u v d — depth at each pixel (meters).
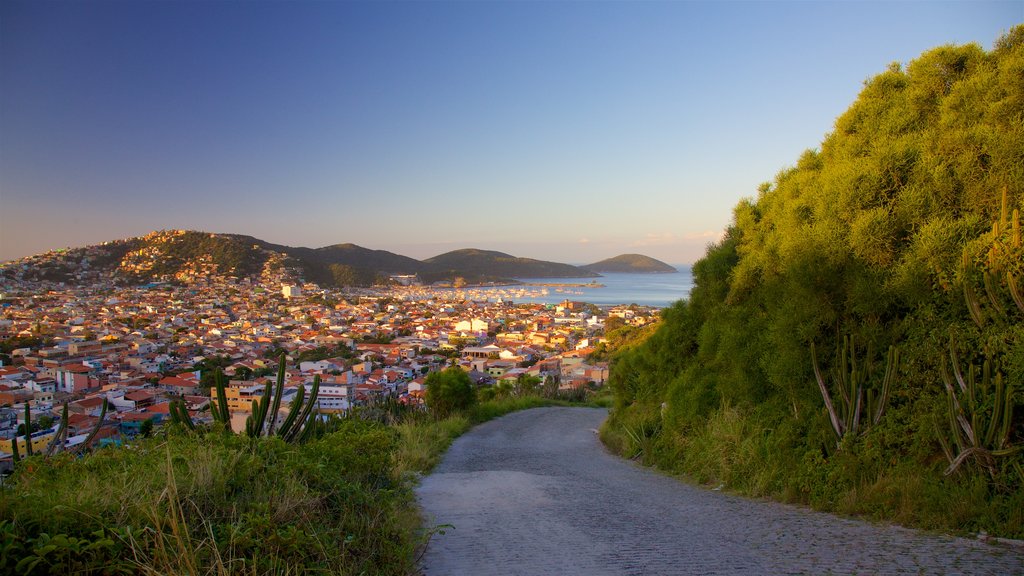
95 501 2.57
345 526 3.41
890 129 6.27
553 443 12.73
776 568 3.26
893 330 5.26
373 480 4.92
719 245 10.09
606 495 6.21
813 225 6.17
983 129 4.99
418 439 10.64
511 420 17.30
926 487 4.42
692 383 8.55
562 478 7.65
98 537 2.32
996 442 4.20
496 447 12.01
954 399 4.44
